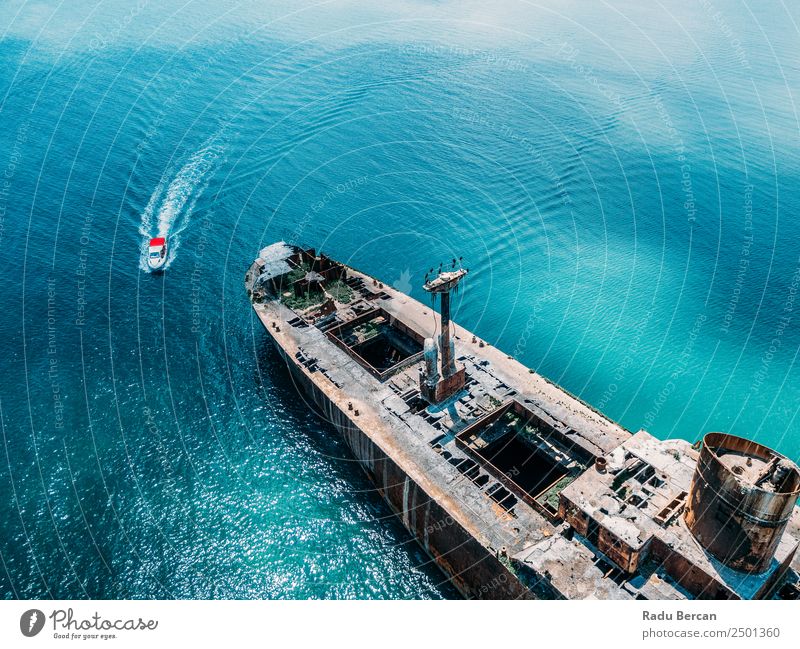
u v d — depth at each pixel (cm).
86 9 18625
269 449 6844
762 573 4278
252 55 15625
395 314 8069
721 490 4141
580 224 9994
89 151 12144
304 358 7312
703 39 16438
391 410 6531
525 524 5238
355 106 13388
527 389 6725
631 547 4403
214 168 11531
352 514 6206
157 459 6712
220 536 5978
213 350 8150
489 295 8775
